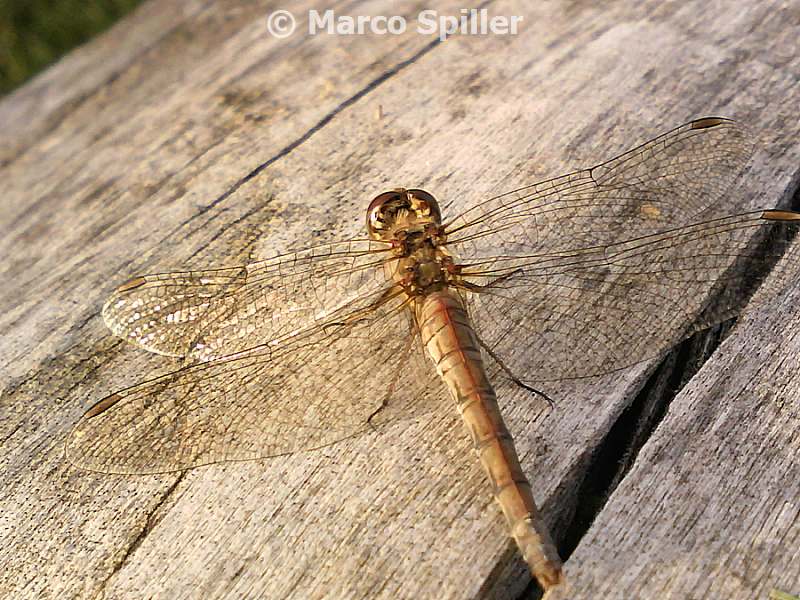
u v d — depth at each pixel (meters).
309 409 0.14
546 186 0.15
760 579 0.13
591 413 0.14
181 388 0.14
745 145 0.15
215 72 0.18
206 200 0.16
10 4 0.28
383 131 0.16
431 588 0.13
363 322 0.14
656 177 0.15
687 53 0.16
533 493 0.13
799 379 0.13
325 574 0.13
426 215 0.15
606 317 0.14
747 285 0.14
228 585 0.13
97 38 0.20
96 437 0.13
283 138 0.17
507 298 0.14
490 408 0.13
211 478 0.14
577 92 0.16
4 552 0.13
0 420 0.14
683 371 0.14
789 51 0.16
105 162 0.17
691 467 0.13
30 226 0.17
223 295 0.14
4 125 0.19
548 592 0.13
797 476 0.13
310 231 0.15
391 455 0.13
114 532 0.13
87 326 0.15
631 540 0.13
